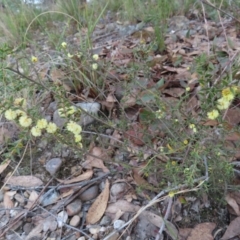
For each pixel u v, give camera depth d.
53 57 0.40
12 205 0.28
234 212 0.25
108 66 0.33
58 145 0.28
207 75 0.23
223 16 0.48
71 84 0.34
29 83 0.28
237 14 0.45
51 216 0.27
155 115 0.26
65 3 0.54
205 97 0.23
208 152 0.22
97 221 0.26
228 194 0.26
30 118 0.22
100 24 0.53
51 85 0.29
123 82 0.31
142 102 0.27
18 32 0.50
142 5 0.52
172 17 0.50
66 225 0.26
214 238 0.24
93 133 0.29
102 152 0.29
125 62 0.36
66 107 0.24
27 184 0.29
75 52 0.37
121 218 0.26
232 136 0.27
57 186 0.28
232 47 0.38
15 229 0.27
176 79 0.34
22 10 0.53
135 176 0.27
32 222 0.27
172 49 0.41
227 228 0.25
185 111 0.27
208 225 0.25
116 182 0.28
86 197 0.27
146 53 0.32
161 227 0.24
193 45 0.42
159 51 0.41
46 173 0.30
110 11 0.57
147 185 0.26
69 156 0.30
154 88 0.30
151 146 0.27
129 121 0.29
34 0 0.57
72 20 0.51
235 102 0.30
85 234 0.25
